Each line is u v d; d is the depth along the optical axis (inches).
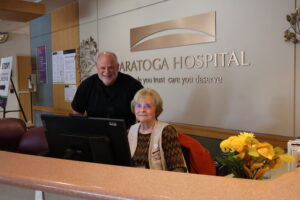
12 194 43.9
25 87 378.3
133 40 160.4
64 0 205.9
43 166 40.2
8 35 364.2
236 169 47.8
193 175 34.8
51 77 234.4
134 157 71.4
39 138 110.6
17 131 119.9
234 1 115.5
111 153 52.0
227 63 120.0
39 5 214.1
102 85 109.3
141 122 71.7
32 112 266.7
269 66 107.3
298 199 27.4
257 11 108.9
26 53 380.2
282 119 105.3
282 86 104.3
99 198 30.8
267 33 106.7
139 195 29.2
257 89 111.5
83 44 196.9
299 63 99.3
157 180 33.2
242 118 117.1
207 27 125.3
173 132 70.9
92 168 38.7
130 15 161.2
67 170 37.9
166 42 143.3
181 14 135.5
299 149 56.3
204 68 128.6
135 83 109.3
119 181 33.1
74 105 114.7
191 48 133.0
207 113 129.4
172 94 143.4
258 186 30.8
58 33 221.8
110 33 175.6
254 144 45.9
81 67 200.2
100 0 180.4
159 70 148.3
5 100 245.1
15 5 203.3
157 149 69.5
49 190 33.9
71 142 54.9
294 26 99.0
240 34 114.7
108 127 50.8
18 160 43.8
